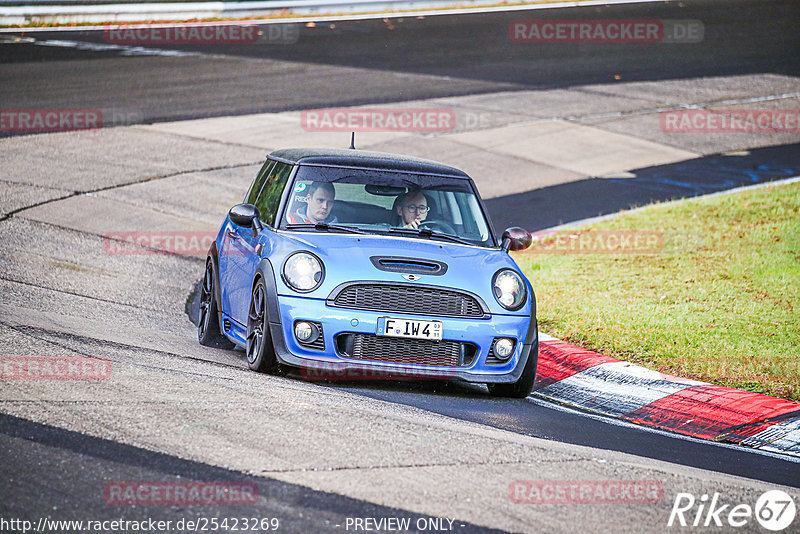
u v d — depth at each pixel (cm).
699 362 3033
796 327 3403
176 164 5997
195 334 3256
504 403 2622
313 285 2542
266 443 1855
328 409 2145
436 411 2347
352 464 1781
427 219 2873
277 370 2617
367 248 2653
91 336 2747
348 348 2531
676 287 3925
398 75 8912
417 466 1808
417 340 2550
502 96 8325
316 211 2831
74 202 5088
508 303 2628
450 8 12519
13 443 1739
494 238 2934
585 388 2869
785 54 10469
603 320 3469
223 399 2131
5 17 10388
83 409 1955
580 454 2033
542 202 5656
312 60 9381
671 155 6900
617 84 8944
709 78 9306
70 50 9319
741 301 3712
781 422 2541
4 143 6197
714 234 4797
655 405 2705
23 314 2933
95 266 4044
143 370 2348
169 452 1762
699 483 1897
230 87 8156
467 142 6919
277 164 3125
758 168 6588
